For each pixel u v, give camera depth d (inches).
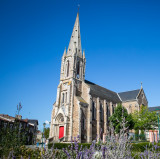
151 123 1918.1
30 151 548.7
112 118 1769.2
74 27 2455.7
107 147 282.7
